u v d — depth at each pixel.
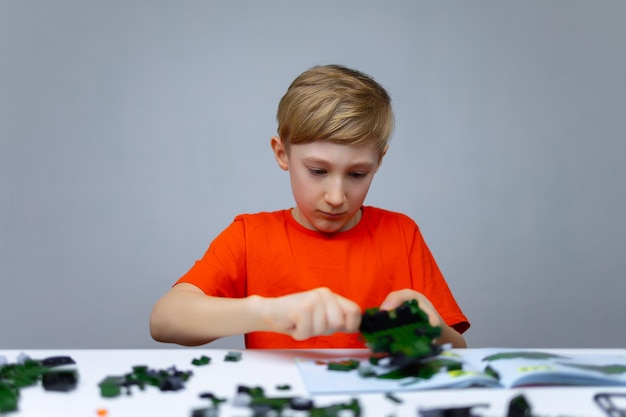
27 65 1.78
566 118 1.91
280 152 1.12
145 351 0.77
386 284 1.13
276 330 0.79
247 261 1.12
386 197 1.86
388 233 1.17
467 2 1.86
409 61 1.86
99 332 1.85
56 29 1.78
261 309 0.80
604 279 1.96
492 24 1.87
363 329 0.73
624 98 1.92
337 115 0.94
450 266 1.90
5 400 0.57
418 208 1.88
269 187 1.87
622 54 1.90
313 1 1.85
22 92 1.78
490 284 1.92
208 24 1.83
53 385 0.62
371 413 0.56
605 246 1.95
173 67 1.82
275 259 1.12
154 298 1.86
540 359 0.71
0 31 1.76
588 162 1.93
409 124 1.86
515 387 0.64
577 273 1.95
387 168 1.86
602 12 1.89
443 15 1.86
